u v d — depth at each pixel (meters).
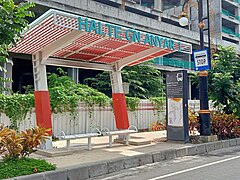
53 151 8.09
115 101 10.88
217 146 10.54
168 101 10.84
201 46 10.79
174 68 29.88
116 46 9.27
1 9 5.43
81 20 7.39
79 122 12.95
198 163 7.85
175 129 10.55
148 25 28.08
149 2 37.22
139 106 15.45
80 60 10.44
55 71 22.39
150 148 9.21
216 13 41.72
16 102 11.00
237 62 12.98
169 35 30.05
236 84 12.52
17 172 5.72
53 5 20.64
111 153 8.34
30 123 11.40
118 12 25.44
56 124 12.17
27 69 25.94
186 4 11.21
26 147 6.53
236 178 6.03
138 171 7.01
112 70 10.91
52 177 5.94
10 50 8.77
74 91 14.43
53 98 12.13
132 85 19.19
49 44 8.46
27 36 7.72
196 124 10.96
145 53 10.12
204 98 10.89
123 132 9.87
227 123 11.79
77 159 7.44
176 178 6.14
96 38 8.32
